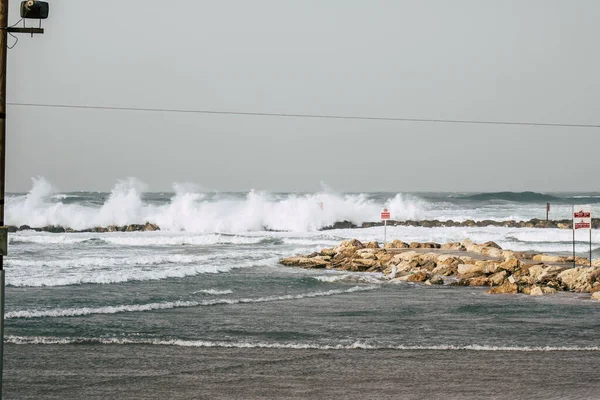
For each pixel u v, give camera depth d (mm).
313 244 79375
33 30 14797
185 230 103625
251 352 25859
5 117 14414
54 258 60406
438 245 70750
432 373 23047
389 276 52000
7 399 19828
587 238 88875
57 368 23266
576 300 40281
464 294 42812
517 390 21125
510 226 112188
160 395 20344
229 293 41906
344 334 29531
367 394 20609
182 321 32188
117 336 28469
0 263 14867
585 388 21375
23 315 32656
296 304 37969
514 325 32000
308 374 22812
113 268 52906
